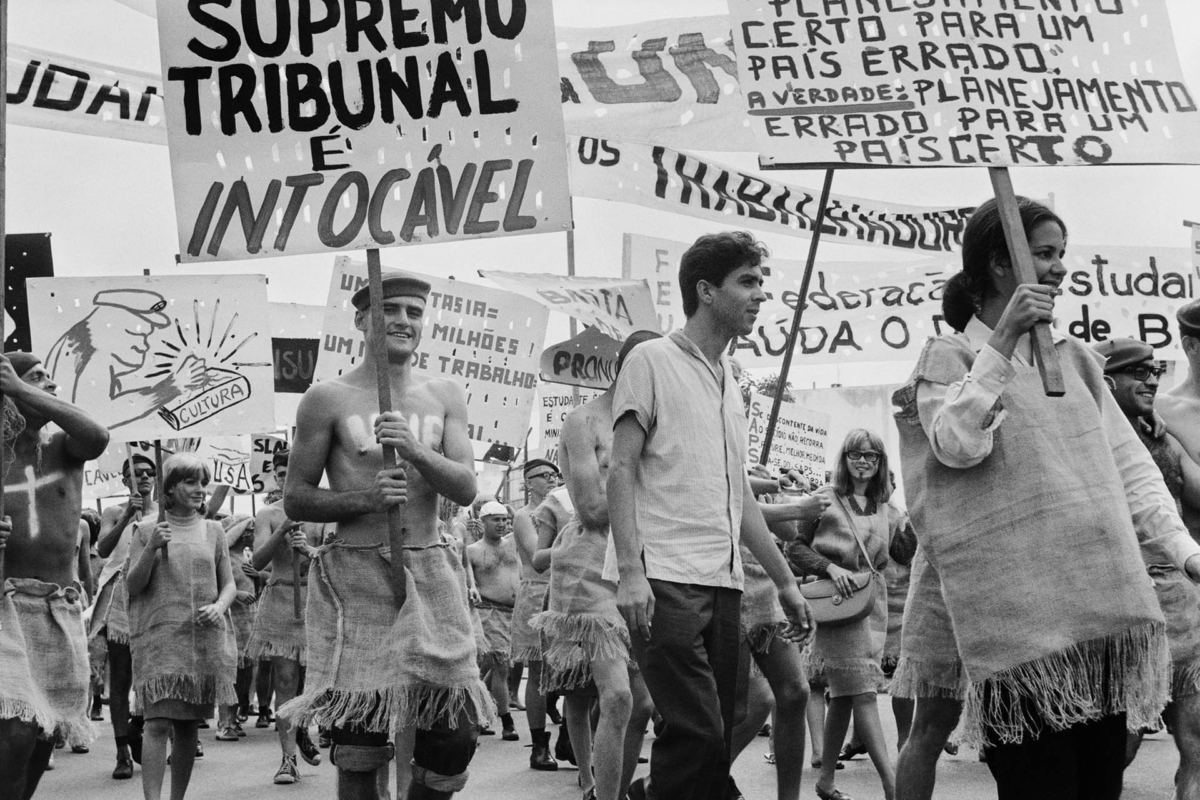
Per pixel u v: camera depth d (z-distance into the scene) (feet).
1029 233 14.11
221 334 31.78
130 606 27.94
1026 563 13.23
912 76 15.69
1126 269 38.81
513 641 35.88
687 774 15.74
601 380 27.73
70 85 29.84
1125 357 21.04
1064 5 15.67
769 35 15.83
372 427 18.69
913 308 39.93
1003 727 13.34
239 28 18.53
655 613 16.08
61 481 20.22
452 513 37.50
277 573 38.17
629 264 37.99
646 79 33.04
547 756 35.04
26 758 18.99
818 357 40.11
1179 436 22.22
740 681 20.65
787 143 15.65
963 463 13.32
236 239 18.43
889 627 34.50
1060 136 15.46
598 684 22.97
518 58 18.44
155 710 27.07
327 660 17.71
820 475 40.57
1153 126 15.51
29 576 19.88
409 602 17.72
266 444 45.91
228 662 27.86
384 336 18.04
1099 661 13.08
